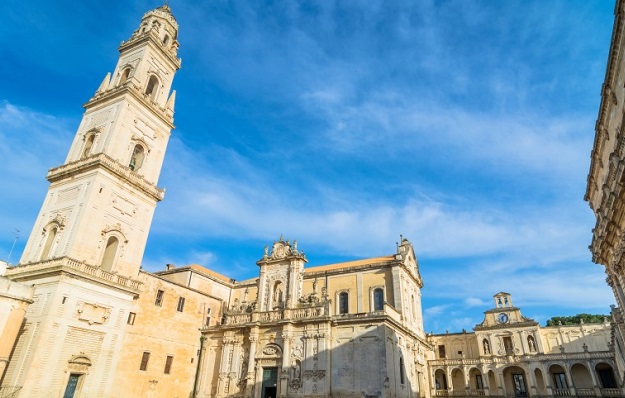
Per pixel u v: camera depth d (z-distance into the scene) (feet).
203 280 197.77
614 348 166.40
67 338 126.21
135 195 163.12
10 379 115.75
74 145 169.17
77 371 127.65
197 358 173.78
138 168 169.89
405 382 151.74
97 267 139.13
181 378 163.84
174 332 165.99
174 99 196.03
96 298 137.49
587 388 190.90
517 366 207.51
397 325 151.94
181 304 173.06
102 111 171.73
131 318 150.51
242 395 152.15
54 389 120.26
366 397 133.39
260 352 155.53
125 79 183.93
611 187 80.23
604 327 207.51
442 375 230.27
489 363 213.25
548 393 194.49
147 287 159.33
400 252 184.96
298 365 146.30
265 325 157.28
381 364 136.05
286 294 163.53
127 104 167.12
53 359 121.39
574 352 196.95
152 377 152.25
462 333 234.99
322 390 138.31
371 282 176.14
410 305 182.50
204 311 184.14
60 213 148.56
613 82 72.43
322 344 145.07
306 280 192.24
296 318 153.79
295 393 142.00
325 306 150.82
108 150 155.02
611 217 83.15
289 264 168.96
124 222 155.84
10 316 115.55
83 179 150.71
